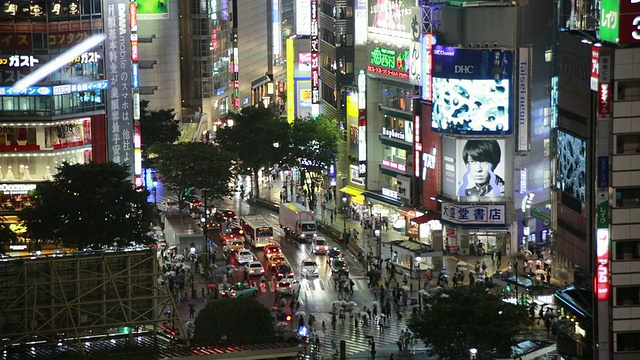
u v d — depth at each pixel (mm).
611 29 184250
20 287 167000
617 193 178375
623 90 178750
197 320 192375
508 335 185000
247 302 192250
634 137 178625
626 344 179250
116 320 165500
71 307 165125
